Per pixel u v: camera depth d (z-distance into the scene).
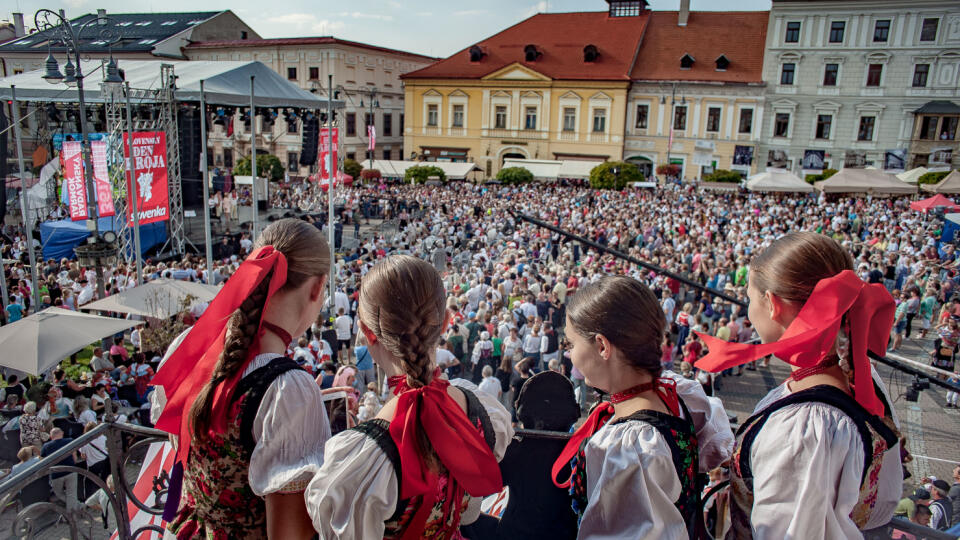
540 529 2.13
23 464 6.65
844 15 41.84
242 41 49.69
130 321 10.20
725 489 2.19
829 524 1.49
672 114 46.62
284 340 1.64
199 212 31.02
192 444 1.57
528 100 49.56
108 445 2.44
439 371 1.65
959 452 10.10
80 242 20.41
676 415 1.71
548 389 2.35
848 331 1.60
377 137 54.06
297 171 48.09
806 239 1.71
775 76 44.28
